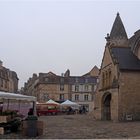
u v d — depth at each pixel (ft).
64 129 71.00
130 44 133.59
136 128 73.20
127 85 107.96
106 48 122.01
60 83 270.67
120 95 106.83
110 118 114.93
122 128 73.51
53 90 268.82
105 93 116.16
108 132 62.85
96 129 70.69
